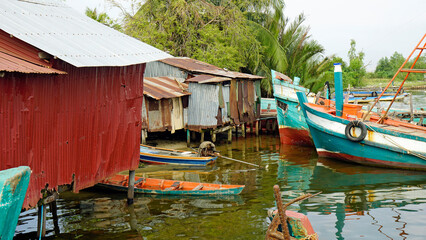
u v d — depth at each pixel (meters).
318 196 12.86
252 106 25.23
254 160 18.53
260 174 15.86
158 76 23.62
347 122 16.91
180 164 17.17
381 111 20.80
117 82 10.84
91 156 9.93
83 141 9.60
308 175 15.62
